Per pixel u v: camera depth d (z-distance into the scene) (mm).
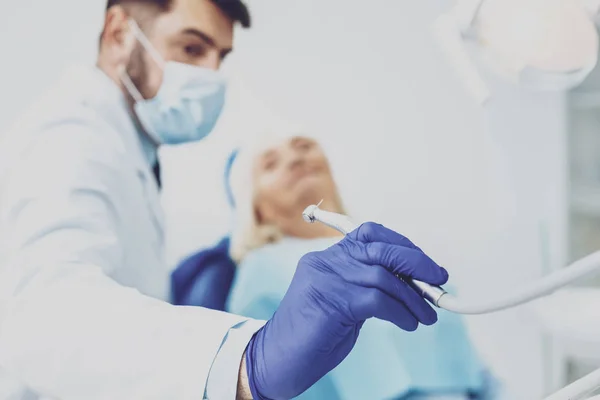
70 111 1565
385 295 632
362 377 1705
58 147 1536
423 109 1828
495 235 1872
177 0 1636
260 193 1706
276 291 1701
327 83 1765
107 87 1597
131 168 1590
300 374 675
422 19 1824
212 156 1672
